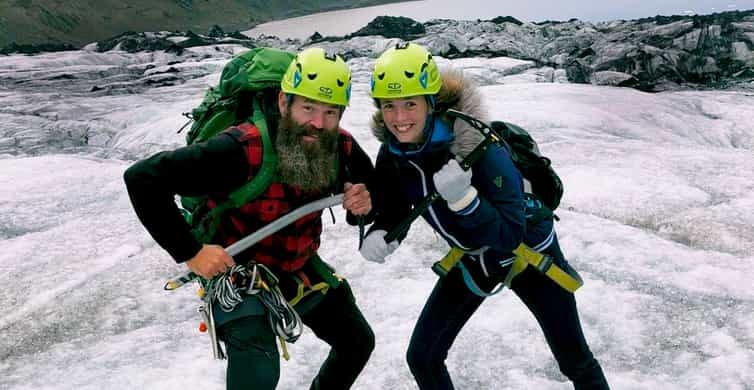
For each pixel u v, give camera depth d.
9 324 4.47
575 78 24.50
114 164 10.12
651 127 11.71
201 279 2.56
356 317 2.73
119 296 4.86
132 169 2.19
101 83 28.58
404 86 2.22
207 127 2.48
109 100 19.45
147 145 12.63
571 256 5.20
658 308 4.28
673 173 7.55
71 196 7.71
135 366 3.77
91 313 4.62
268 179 2.31
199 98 18.03
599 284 4.63
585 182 7.16
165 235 2.23
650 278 4.73
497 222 2.26
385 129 2.45
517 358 3.75
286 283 2.58
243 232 2.44
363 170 2.67
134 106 17.80
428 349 2.72
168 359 3.86
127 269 5.37
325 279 2.66
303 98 2.28
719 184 7.04
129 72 32.62
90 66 35.19
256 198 2.37
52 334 4.37
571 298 2.62
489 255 2.53
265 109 2.40
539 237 2.54
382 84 2.27
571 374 2.71
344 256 5.44
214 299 2.46
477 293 2.60
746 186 6.95
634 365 3.67
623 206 6.46
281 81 2.38
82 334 4.34
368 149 9.47
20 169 9.25
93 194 7.80
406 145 2.38
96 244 5.94
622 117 12.20
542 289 2.60
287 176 2.31
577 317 2.65
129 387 3.54
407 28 39.62
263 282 2.43
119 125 15.21
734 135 12.43
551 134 10.20
